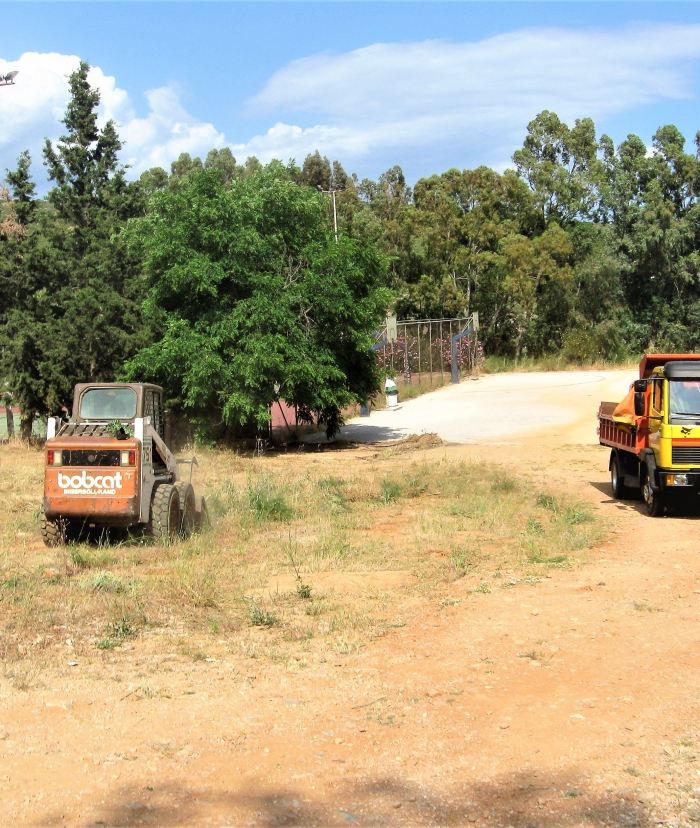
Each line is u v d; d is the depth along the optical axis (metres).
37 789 4.84
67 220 34.94
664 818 4.61
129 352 26.56
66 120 35.50
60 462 11.66
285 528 13.71
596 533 13.11
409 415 36.53
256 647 7.50
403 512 15.29
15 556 11.50
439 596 9.38
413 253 57.19
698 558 11.34
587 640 7.72
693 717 5.95
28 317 26.73
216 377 24.80
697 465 14.30
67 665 6.96
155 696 6.31
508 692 6.45
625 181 61.19
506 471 20.28
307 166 78.19
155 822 4.50
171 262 25.45
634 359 56.84
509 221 59.00
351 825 4.53
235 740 5.56
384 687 6.56
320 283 25.72
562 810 4.71
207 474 20.25
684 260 59.47
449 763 5.27
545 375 50.34
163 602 8.90
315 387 26.20
